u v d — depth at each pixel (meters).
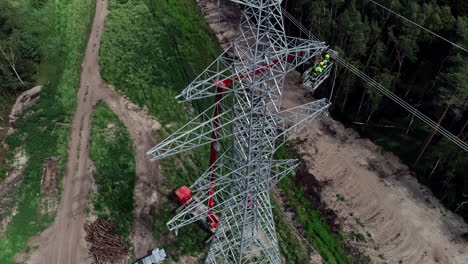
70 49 65.25
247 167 34.16
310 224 48.25
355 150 56.47
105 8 74.00
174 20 73.19
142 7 74.19
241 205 38.56
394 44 56.75
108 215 45.84
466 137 51.72
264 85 32.31
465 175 48.91
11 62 58.53
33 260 42.06
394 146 56.84
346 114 61.66
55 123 54.84
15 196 47.50
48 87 59.53
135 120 55.97
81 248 43.09
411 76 59.78
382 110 60.28
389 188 52.16
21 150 52.19
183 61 65.62
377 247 46.75
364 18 60.50
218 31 74.00
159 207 46.91
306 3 63.62
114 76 61.50
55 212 45.97
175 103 58.72
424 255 45.94
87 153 51.78
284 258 44.47
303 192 51.91
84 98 58.38
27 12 69.56
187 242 44.06
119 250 42.97
